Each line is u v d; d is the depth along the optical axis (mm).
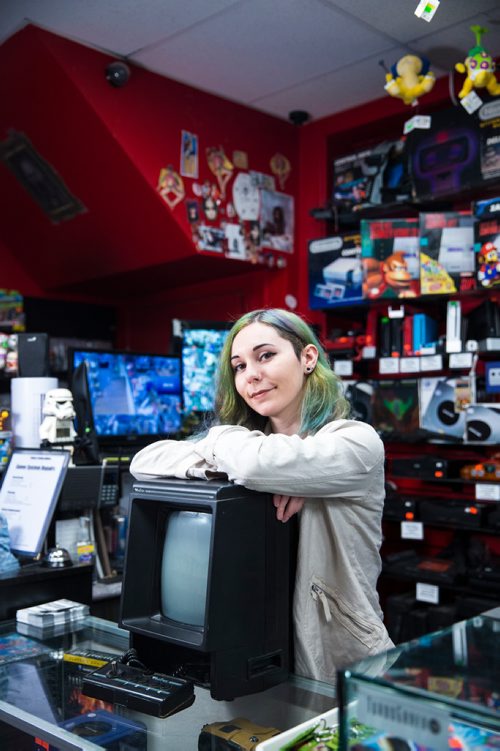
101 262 5000
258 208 4703
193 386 4156
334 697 1233
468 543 4086
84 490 2527
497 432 3689
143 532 1376
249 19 3572
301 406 1451
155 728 1154
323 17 3553
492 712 693
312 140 4945
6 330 4508
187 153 4312
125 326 6082
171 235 4367
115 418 3580
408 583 4527
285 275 4879
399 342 4176
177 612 1334
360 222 4594
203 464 1392
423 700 735
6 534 2240
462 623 1007
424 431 4031
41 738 1161
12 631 1770
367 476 1321
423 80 3777
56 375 5383
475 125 3744
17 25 3670
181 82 4301
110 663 1347
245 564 1228
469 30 3693
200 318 5418
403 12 3506
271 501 1281
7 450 2596
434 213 3918
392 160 4312
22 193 4879
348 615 1350
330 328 4883
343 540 1353
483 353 3801
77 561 2389
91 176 4355
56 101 4035
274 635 1281
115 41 3814
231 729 1132
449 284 3879
